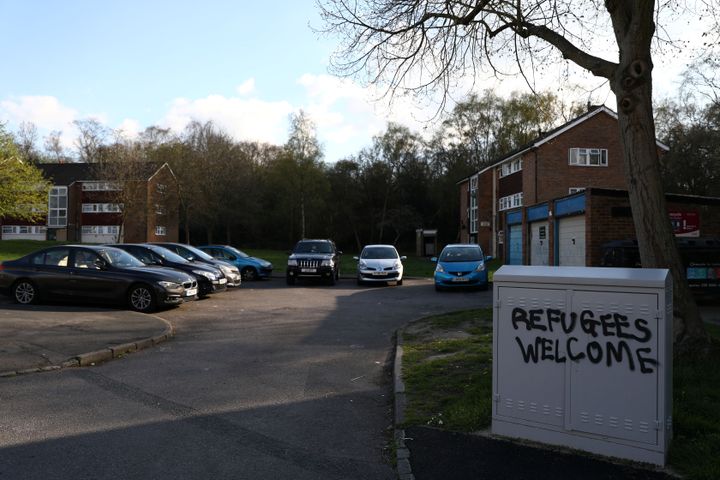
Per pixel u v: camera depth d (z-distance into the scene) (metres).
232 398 6.23
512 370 4.60
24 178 35.53
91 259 13.34
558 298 4.39
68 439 4.86
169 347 9.14
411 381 6.50
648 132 6.77
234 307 14.37
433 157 64.12
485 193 44.94
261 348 9.12
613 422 4.16
